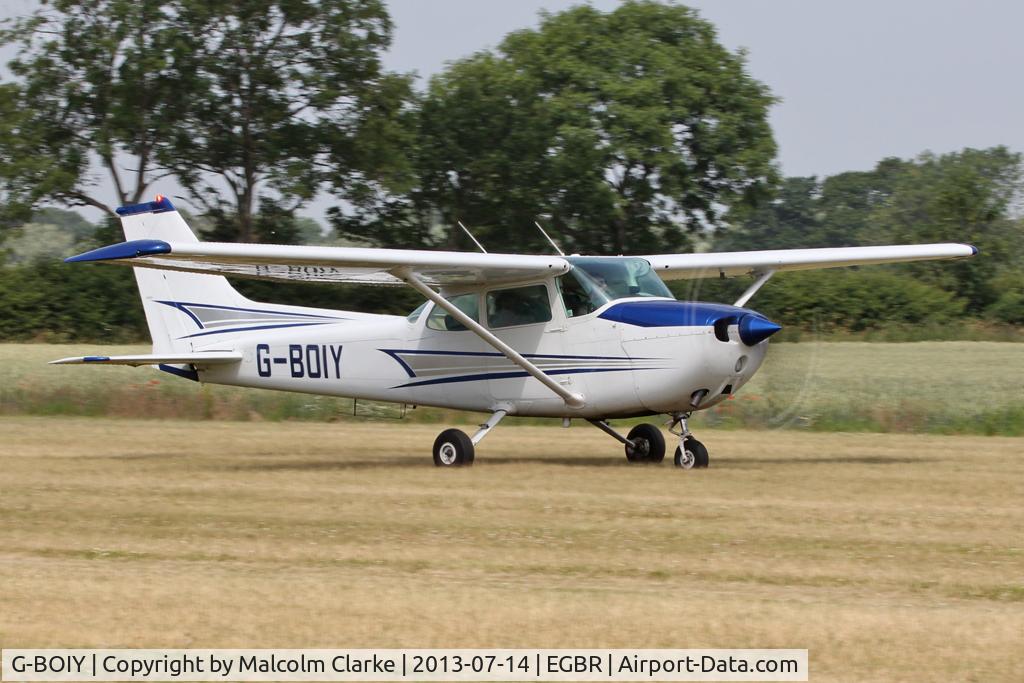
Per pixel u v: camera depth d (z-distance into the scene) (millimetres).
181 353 51844
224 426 64812
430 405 47094
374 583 24281
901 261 51250
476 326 42875
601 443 54812
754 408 65125
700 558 26812
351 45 142250
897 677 18750
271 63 144000
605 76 157000
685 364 40594
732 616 21734
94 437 57438
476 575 25156
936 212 170375
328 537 29359
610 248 159000
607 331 42406
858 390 79250
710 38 167625
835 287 142875
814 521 31516
